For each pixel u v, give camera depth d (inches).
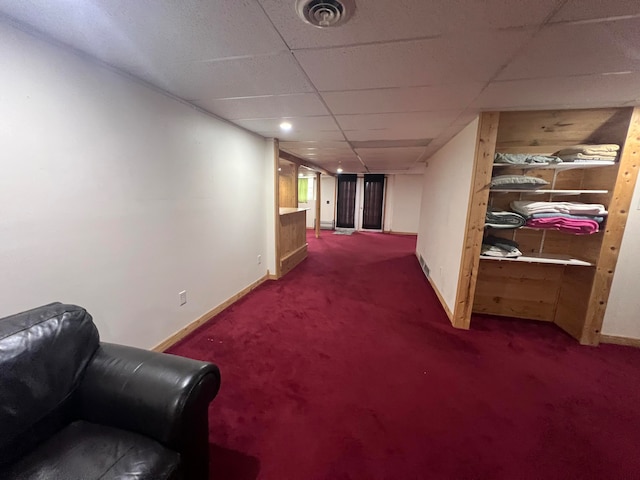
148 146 81.5
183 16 47.9
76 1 44.4
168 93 86.3
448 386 76.7
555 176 107.5
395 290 151.3
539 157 95.2
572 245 107.0
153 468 36.4
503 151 108.0
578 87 73.1
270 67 67.3
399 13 45.6
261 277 158.7
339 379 78.8
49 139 57.8
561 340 101.7
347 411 67.4
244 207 135.3
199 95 87.7
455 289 113.0
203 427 44.9
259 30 51.8
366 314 121.0
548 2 42.1
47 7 46.1
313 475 52.0
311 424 63.6
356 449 57.4
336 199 388.5
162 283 90.3
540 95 79.6
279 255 166.9
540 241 112.1
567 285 109.3
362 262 211.9
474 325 112.0
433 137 139.2
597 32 49.4
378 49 57.7
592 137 100.0
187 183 98.0
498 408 69.1
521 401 71.6
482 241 109.3
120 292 76.2
